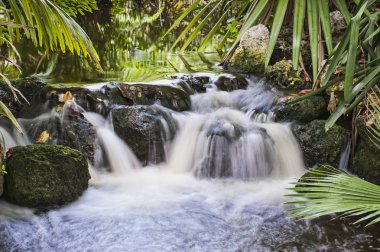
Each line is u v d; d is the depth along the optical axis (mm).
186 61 5590
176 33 7625
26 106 3846
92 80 4445
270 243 2463
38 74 4742
